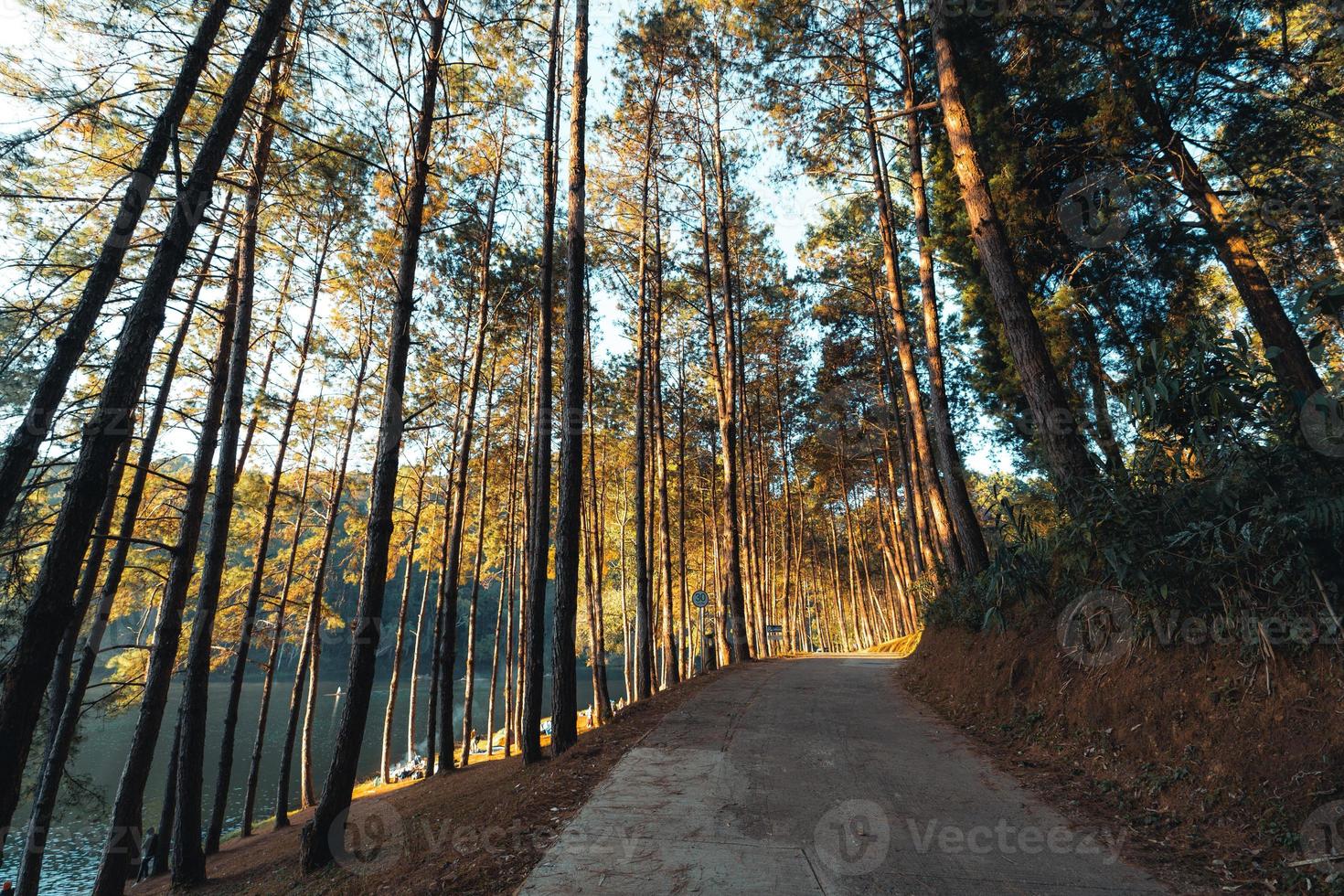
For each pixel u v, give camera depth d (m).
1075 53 10.84
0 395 6.84
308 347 16.12
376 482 6.58
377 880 4.89
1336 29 9.38
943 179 14.76
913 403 15.08
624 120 17.22
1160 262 11.82
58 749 8.35
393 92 7.33
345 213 11.41
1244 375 5.35
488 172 14.63
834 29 14.45
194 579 15.97
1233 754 4.57
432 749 16.22
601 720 16.73
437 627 16.94
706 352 24.95
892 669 14.86
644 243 16.42
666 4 15.69
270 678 15.87
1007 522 8.85
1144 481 5.98
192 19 7.94
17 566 7.59
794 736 7.61
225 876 9.11
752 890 3.81
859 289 24.06
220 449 8.86
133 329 4.01
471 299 16.34
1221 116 10.64
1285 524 4.66
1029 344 8.38
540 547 8.66
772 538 37.66
